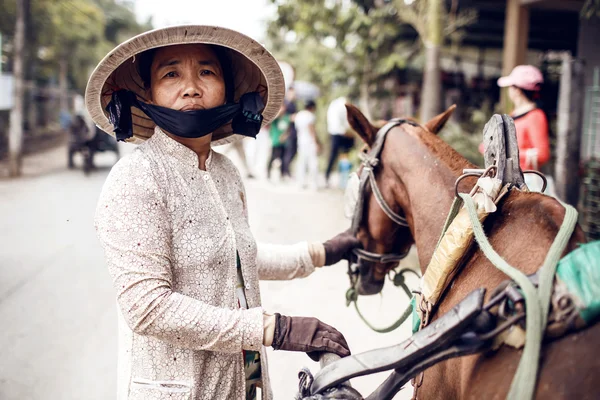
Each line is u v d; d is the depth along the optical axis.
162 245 1.56
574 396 1.09
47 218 8.90
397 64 10.74
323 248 2.20
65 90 30.81
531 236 1.40
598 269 1.13
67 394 3.63
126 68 1.87
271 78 1.88
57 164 17.08
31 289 5.58
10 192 11.51
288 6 10.36
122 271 1.53
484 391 1.26
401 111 12.23
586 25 9.56
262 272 2.11
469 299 1.25
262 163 16.08
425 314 1.63
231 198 1.82
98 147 14.34
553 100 10.95
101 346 4.32
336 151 11.58
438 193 1.91
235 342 1.52
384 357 1.32
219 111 1.72
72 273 6.09
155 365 1.62
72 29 27.41
